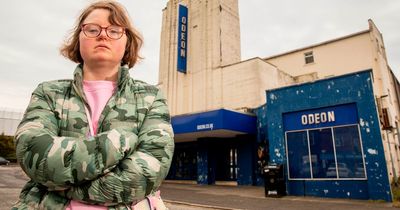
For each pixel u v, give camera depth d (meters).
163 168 1.07
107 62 1.28
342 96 10.83
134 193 0.98
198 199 10.41
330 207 8.41
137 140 1.08
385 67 21.53
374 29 20.75
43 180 0.91
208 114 15.09
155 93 1.33
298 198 10.48
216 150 18.44
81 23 1.40
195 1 22.98
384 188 9.41
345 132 10.62
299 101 11.95
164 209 1.24
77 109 1.15
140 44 1.63
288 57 23.80
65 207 0.97
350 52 20.86
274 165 11.23
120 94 1.23
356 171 10.15
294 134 11.93
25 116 1.09
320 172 10.97
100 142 0.96
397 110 22.56
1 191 11.26
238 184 16.75
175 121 16.70
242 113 15.80
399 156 18.22
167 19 24.94
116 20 1.31
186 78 21.97
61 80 1.28
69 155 0.91
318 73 21.92
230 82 19.28
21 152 0.94
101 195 0.94
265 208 8.33
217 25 21.14
